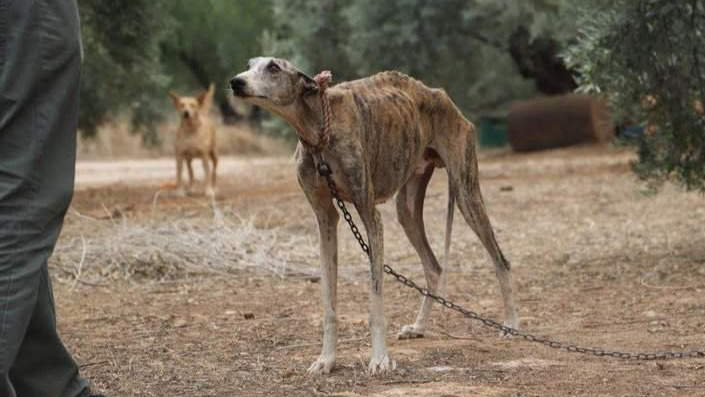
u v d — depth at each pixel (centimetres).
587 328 766
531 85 3547
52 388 487
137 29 1986
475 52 2705
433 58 2506
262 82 591
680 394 566
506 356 676
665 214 1417
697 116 1031
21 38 449
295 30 2684
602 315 812
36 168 451
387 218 1427
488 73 3011
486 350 695
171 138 3994
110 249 1121
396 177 672
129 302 946
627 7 1007
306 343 741
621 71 1021
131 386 619
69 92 463
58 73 458
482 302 893
